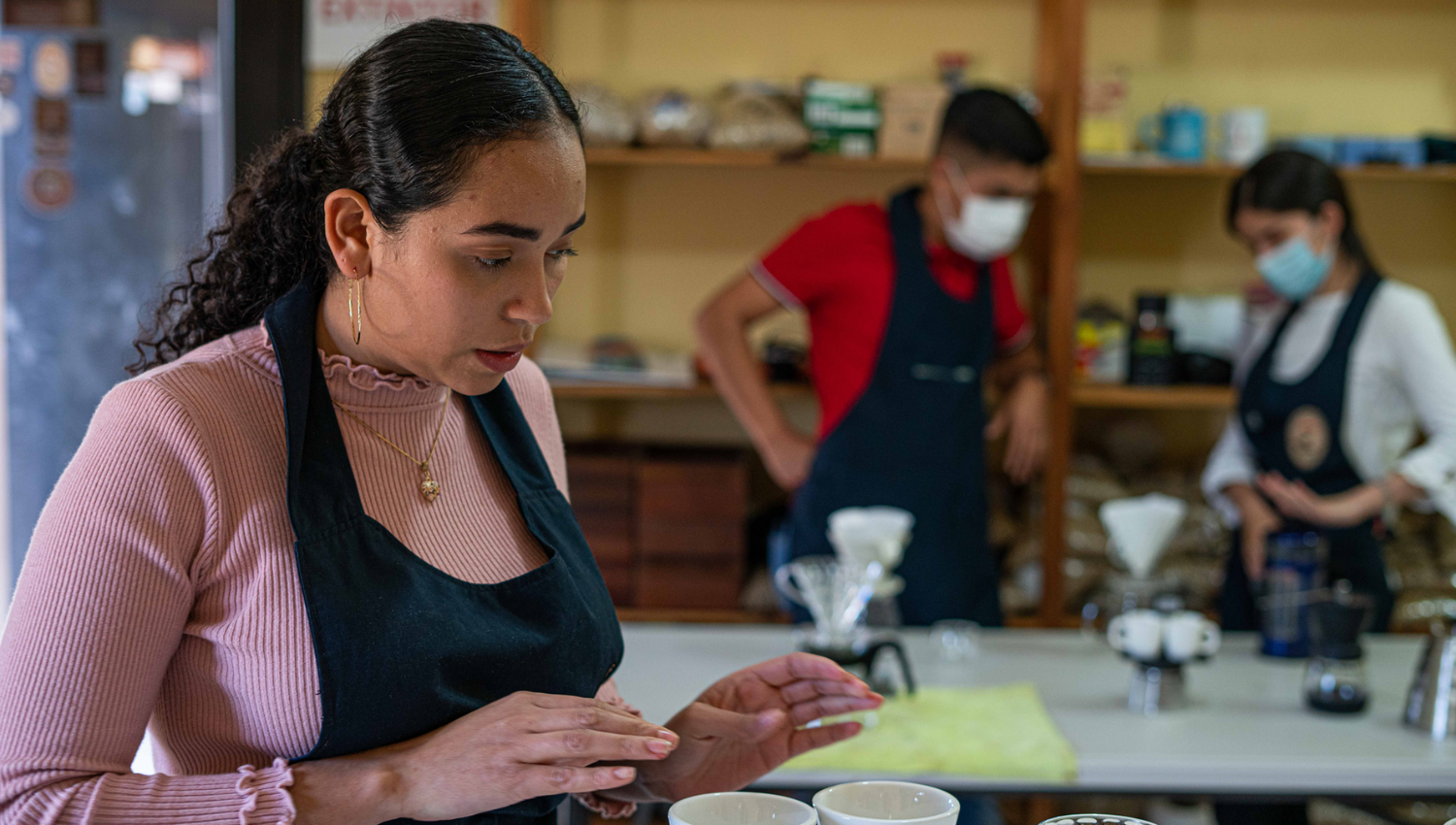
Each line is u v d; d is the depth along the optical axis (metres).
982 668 2.18
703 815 0.96
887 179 3.86
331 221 0.99
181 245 3.30
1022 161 2.67
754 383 2.95
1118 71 3.64
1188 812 1.51
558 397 3.73
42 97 3.23
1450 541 3.52
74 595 0.93
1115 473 3.72
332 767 0.98
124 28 3.22
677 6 3.83
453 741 0.98
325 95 1.07
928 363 2.82
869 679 1.99
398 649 1.00
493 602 1.10
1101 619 2.25
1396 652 2.35
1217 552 3.52
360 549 1.02
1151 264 3.91
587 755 0.96
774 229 3.88
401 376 1.10
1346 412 2.71
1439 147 3.53
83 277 3.30
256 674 0.99
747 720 1.22
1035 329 3.65
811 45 3.84
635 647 2.27
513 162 0.94
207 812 0.93
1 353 3.31
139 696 0.95
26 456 3.34
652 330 3.90
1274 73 3.88
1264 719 1.89
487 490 1.18
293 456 1.01
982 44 3.84
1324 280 2.77
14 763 0.91
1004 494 3.72
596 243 3.87
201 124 3.27
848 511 2.80
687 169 3.86
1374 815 1.50
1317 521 2.62
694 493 3.49
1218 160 3.59
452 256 0.96
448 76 0.95
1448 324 3.92
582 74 3.83
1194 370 3.51
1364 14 3.86
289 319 1.05
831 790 0.98
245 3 2.56
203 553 0.98
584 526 3.51
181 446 0.97
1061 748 1.70
